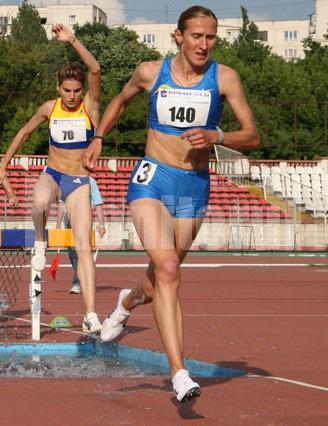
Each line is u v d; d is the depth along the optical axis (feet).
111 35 501.56
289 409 35.55
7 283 102.73
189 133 35.19
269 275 127.34
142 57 495.82
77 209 56.70
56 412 34.91
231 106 38.17
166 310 35.53
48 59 426.92
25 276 112.78
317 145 316.60
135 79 38.73
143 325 65.31
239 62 364.99
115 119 39.40
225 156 224.33
